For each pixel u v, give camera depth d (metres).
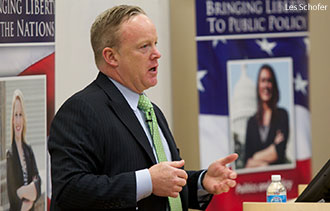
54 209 4.40
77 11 7.38
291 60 9.43
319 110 9.69
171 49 8.67
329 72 9.70
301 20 9.47
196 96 8.84
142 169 4.49
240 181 9.12
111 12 4.69
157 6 8.50
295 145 9.53
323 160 9.77
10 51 6.23
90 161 4.32
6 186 6.12
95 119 4.39
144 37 4.58
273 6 9.27
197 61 8.80
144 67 4.60
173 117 8.74
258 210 4.16
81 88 7.45
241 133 9.15
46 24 6.74
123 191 4.20
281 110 9.40
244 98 9.15
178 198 4.69
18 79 6.34
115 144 4.42
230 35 8.98
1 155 6.07
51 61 6.83
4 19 6.16
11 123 6.22
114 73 4.66
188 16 8.70
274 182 5.05
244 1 9.05
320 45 9.62
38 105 6.62
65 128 4.40
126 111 4.57
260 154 9.27
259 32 9.19
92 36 4.74
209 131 8.95
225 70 8.98
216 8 8.87
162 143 4.81
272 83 9.31
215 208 8.95
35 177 6.55
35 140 6.57
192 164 8.84
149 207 4.48
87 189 4.18
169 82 8.71
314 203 4.10
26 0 6.45
